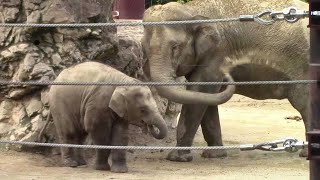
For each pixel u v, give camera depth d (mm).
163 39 13391
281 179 12281
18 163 12828
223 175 12523
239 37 14039
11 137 13781
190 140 14039
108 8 15133
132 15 30375
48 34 14133
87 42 14523
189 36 13656
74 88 12766
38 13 13977
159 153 14977
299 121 21781
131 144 15016
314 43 6422
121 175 12172
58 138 13562
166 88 13273
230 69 14070
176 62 13523
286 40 14203
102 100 12336
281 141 6750
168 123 16562
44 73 13727
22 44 13789
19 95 13844
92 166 13039
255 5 14250
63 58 14141
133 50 15758
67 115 12844
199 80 13820
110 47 14883
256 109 24797
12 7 14023
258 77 14336
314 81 6441
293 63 14305
